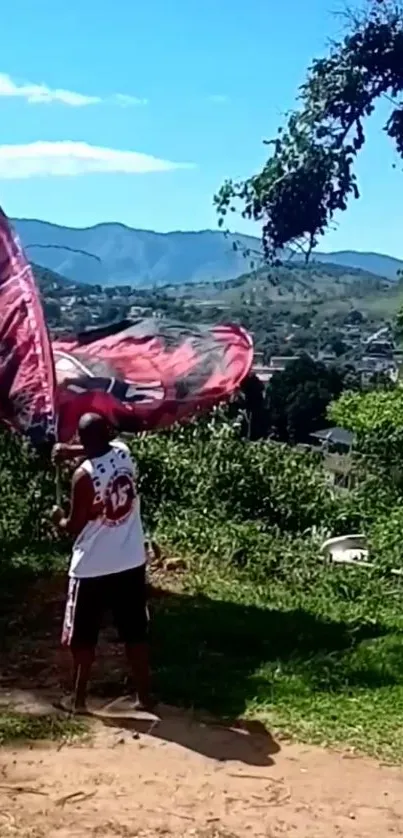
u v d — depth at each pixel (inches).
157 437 543.5
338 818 215.8
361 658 310.0
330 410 610.9
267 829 209.3
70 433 326.3
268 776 234.2
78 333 391.2
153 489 519.8
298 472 539.2
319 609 373.7
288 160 524.7
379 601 390.9
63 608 361.4
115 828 207.2
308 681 291.6
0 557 418.6
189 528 468.1
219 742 252.1
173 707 273.0
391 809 221.0
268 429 634.2
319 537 494.0
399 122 530.0
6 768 233.5
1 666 302.2
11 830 204.8
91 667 288.7
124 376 355.6
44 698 276.5
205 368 364.8
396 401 589.6
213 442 538.3
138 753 244.1
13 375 285.4
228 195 536.4
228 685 287.7
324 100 520.4
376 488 558.3
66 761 238.2
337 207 528.7
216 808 217.8
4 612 356.5
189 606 369.4
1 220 321.1
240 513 517.0
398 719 268.4
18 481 462.6
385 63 516.4
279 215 531.2
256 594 392.5
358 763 243.6
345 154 523.5
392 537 463.2
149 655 308.5
